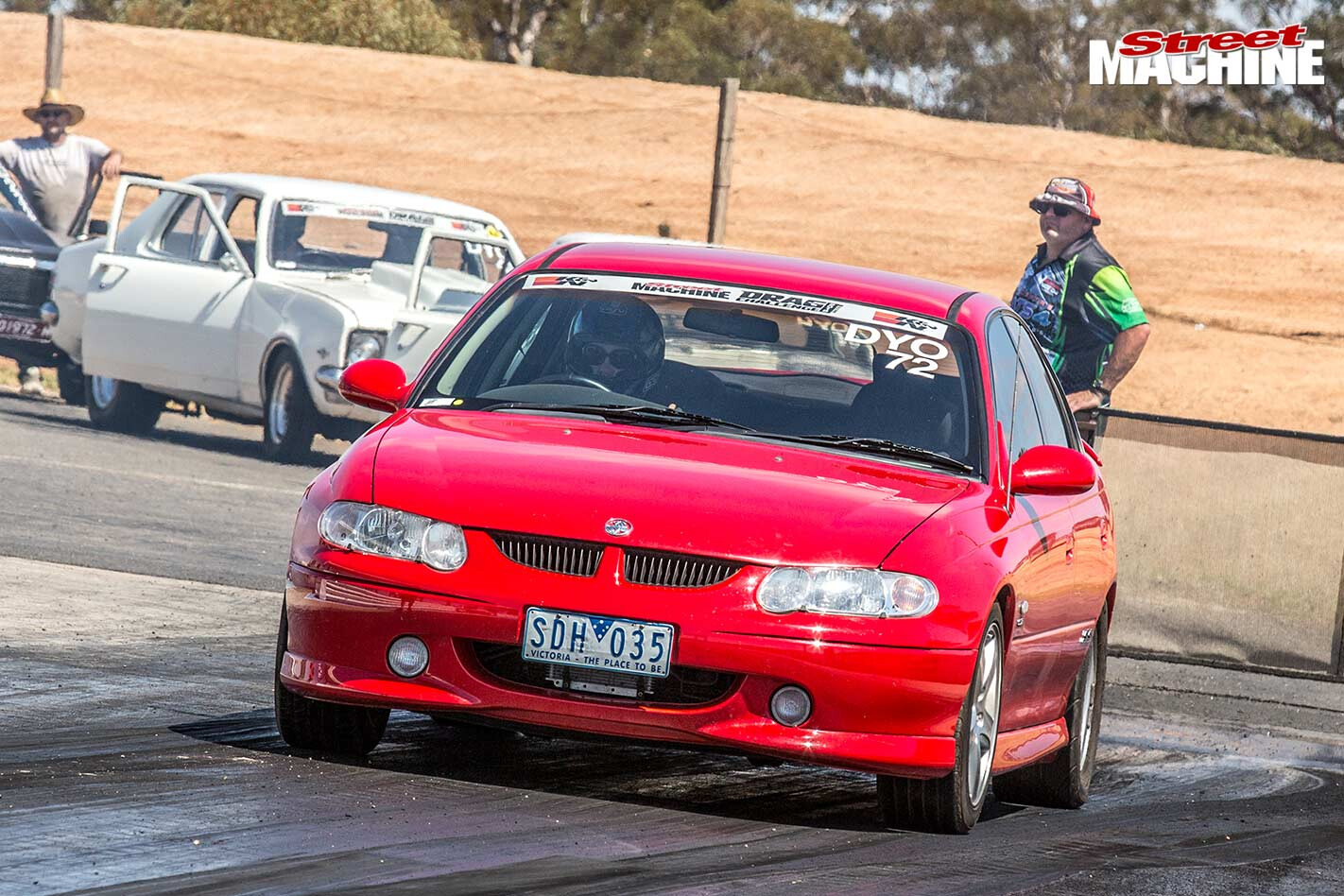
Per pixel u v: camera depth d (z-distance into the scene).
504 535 20.23
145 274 60.47
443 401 23.66
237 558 39.75
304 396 56.69
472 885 16.59
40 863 16.22
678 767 23.86
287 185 60.19
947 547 20.72
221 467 55.28
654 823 20.16
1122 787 27.55
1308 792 28.05
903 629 20.00
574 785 21.88
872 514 20.80
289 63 178.88
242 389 58.53
